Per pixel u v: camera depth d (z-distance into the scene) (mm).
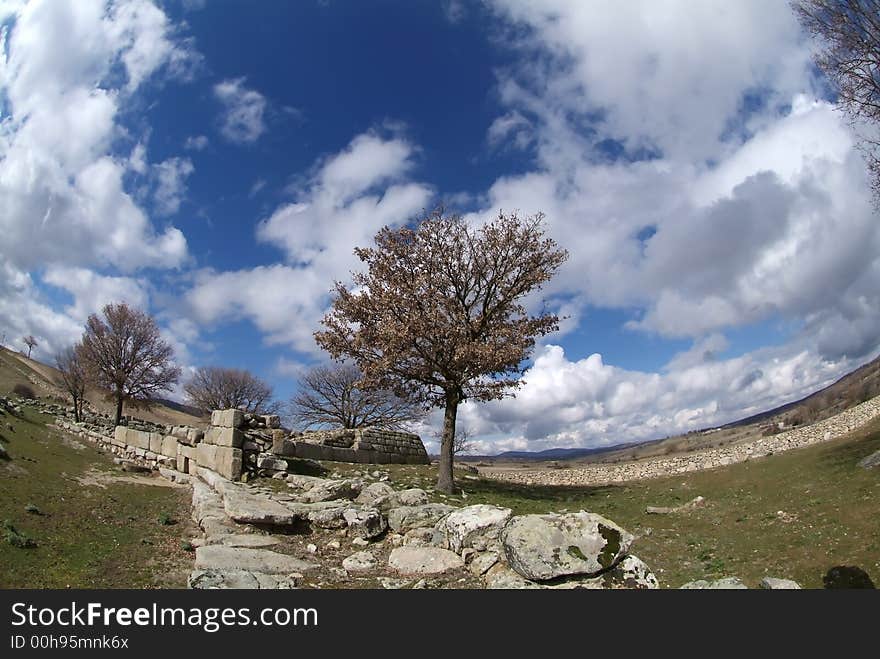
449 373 22594
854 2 19016
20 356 77812
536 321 24188
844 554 11359
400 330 21703
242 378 65375
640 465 35875
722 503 18719
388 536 13258
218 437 20641
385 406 49938
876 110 19203
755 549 12969
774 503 17078
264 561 10312
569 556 9070
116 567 9891
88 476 18500
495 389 22766
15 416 26234
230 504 13500
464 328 23094
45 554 9914
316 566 10672
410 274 23516
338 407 50969
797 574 10992
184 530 13328
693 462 32562
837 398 53906
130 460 24969
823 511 14773
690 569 12305
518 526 9789
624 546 9258
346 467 25547
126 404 47062
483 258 23812
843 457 20703
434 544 11828
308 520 13719
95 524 12594
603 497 22922
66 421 32719
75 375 42656
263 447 20859
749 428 64938
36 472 16375
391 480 24125
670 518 17828
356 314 23422
